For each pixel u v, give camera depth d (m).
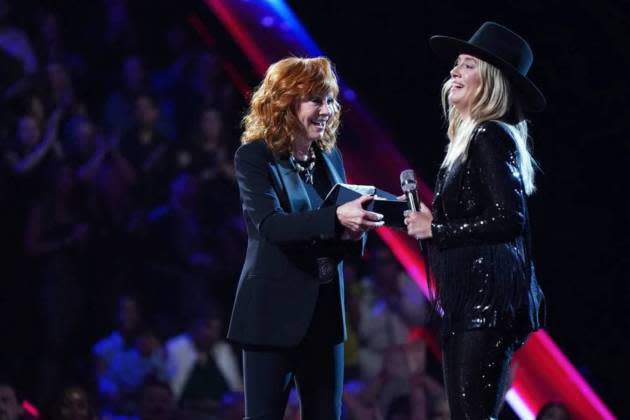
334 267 12.31
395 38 32.34
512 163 11.02
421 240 11.84
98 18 30.97
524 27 29.55
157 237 28.47
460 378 11.02
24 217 27.52
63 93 28.81
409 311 27.41
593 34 28.56
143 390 23.69
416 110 32.56
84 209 28.08
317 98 12.43
